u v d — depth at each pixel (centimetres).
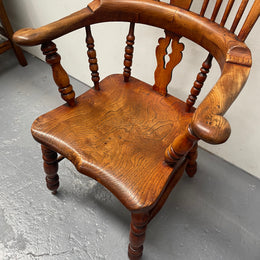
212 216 105
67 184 112
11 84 156
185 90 111
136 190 59
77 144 69
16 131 131
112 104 82
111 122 76
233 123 106
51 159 86
